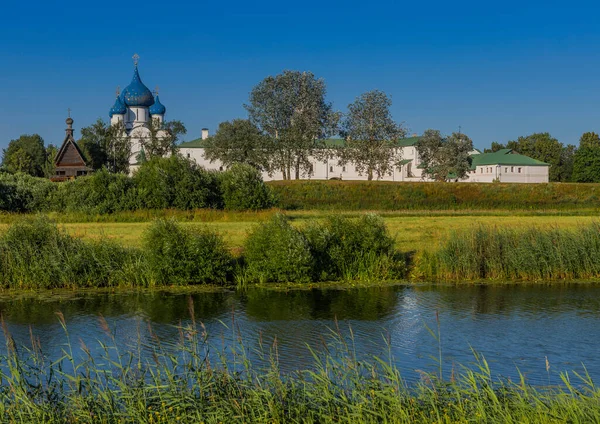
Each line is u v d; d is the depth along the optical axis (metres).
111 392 11.57
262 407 11.27
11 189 52.56
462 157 119.88
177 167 52.59
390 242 30.23
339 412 11.45
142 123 119.94
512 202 73.81
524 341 19.08
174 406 11.23
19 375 11.59
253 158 94.62
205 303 24.47
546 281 29.23
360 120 94.25
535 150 160.00
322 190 75.00
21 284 27.19
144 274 27.86
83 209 49.22
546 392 12.99
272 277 28.55
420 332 20.14
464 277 29.70
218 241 28.78
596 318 22.02
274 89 94.69
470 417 11.25
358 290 26.94
